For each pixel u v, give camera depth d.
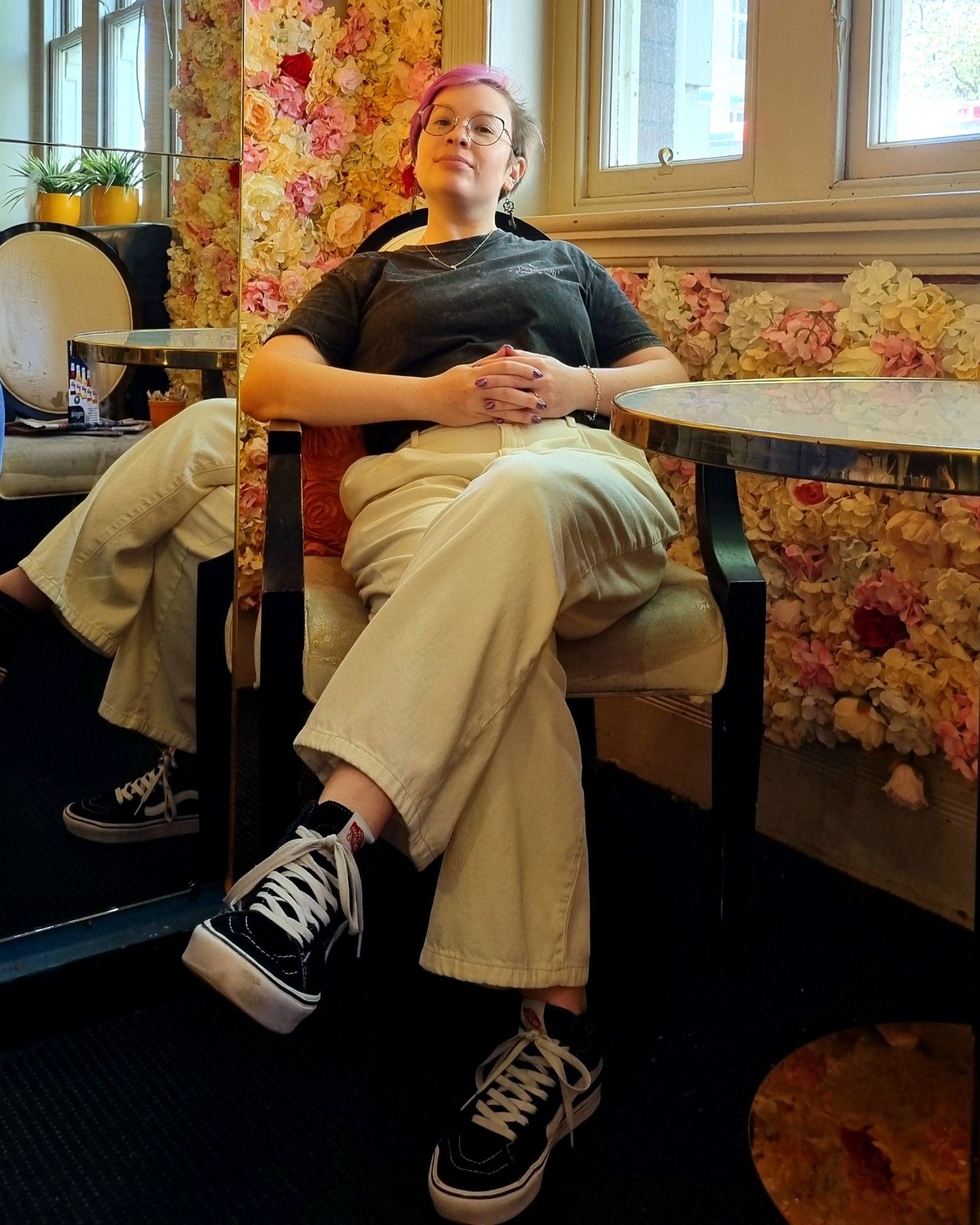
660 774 1.95
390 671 1.02
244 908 0.99
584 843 1.10
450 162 1.56
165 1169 1.05
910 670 1.49
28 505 1.21
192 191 1.23
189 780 1.39
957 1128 1.09
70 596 1.26
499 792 1.06
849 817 1.64
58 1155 1.07
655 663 1.21
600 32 2.00
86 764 1.32
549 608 1.07
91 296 1.18
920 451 0.73
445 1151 1.02
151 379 1.25
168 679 1.36
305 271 2.19
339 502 1.51
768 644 1.70
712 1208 1.02
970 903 1.49
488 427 1.35
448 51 2.04
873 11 1.57
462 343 1.47
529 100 2.05
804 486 1.58
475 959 1.06
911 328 1.44
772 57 1.69
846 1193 1.02
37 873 1.29
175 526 1.31
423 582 1.05
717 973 1.38
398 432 1.43
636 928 1.49
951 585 1.41
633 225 1.82
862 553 1.52
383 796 1.02
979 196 1.33
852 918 1.52
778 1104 1.13
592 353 1.56
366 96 2.20
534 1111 1.04
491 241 1.59
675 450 0.89
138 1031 1.27
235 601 1.37
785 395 1.10
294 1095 1.16
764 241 1.62
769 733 1.75
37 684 1.26
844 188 1.61
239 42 1.22
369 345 1.49
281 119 2.10
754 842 1.75
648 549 1.22
